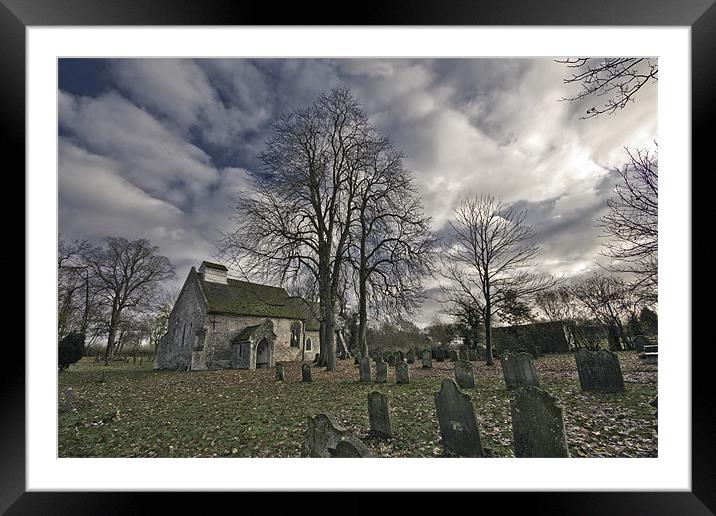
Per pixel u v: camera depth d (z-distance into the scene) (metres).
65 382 16.86
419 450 5.16
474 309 20.69
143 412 9.38
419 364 19.66
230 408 9.20
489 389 9.34
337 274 20.77
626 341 19.34
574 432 5.23
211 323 25.42
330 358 18.89
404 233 20.91
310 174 20.69
